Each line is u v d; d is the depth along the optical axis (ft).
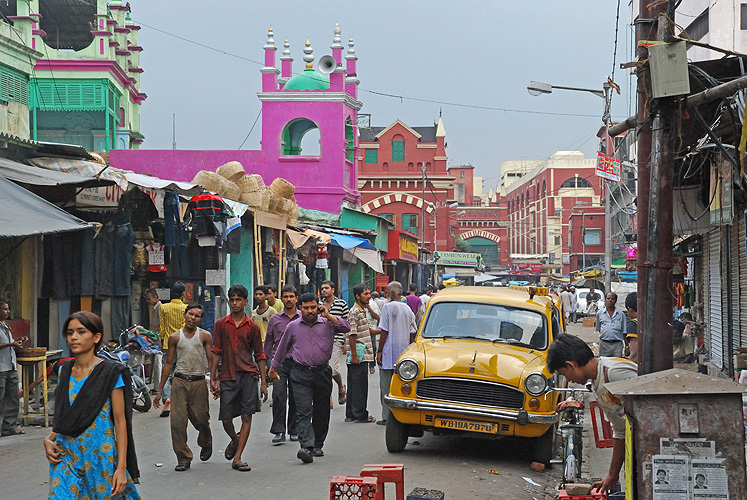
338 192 105.60
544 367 30.94
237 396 29.48
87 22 120.88
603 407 17.19
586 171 315.37
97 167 43.01
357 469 29.12
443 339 34.09
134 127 129.70
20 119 75.72
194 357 29.01
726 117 30.94
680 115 24.04
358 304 41.06
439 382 31.04
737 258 47.52
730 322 49.55
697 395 14.29
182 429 28.66
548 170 318.45
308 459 29.99
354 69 113.80
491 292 36.65
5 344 34.47
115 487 16.90
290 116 106.73
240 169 62.69
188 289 55.77
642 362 22.67
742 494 14.12
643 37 23.82
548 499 26.03
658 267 22.53
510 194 408.46
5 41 72.84
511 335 33.83
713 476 14.20
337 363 43.68
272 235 69.92
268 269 70.38
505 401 30.35
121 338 44.62
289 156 105.91
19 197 35.09
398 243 130.93
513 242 394.52
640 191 24.07
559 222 315.78
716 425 14.24
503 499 25.54
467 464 30.73
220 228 53.47
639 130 24.13
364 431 37.50
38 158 43.73
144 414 41.50
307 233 75.87
